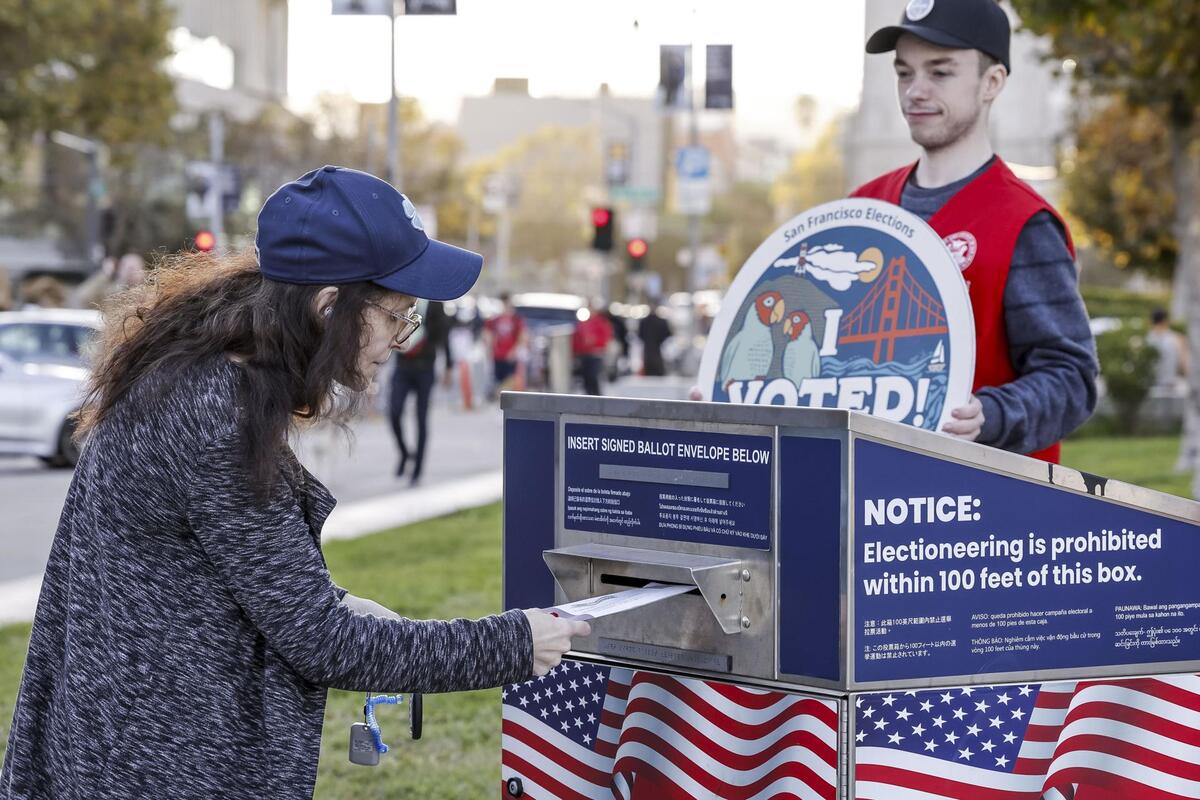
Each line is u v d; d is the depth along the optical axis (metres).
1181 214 14.48
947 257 2.77
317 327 2.12
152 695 2.08
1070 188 27.27
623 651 2.52
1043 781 2.41
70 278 36.69
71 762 2.11
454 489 13.04
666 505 2.48
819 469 2.28
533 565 2.67
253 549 2.05
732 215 107.62
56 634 2.23
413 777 4.75
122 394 2.14
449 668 2.17
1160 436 18.83
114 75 28.88
